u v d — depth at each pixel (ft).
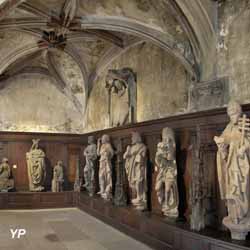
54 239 23.67
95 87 40.11
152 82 28.66
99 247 21.68
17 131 41.06
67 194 39.65
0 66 34.96
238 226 16.07
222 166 16.94
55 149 41.96
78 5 25.68
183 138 23.20
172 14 22.88
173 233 19.72
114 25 26.91
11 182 39.40
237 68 19.84
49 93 43.14
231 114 16.71
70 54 37.50
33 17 27.94
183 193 22.82
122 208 26.53
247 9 19.47
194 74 23.04
